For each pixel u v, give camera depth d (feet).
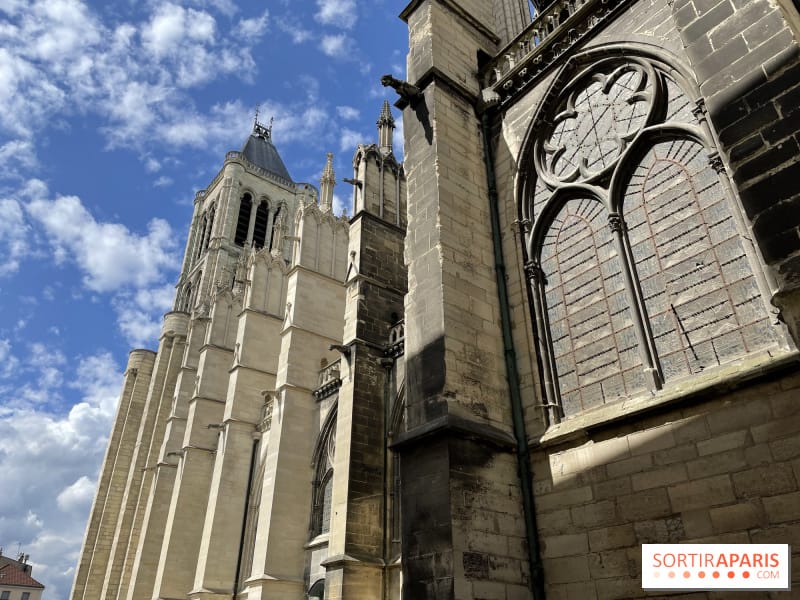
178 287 290.97
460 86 62.69
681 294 41.55
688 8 37.37
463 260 52.01
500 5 78.38
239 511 128.98
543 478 43.45
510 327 51.57
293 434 111.65
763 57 32.50
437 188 53.98
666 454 36.81
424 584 38.63
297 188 311.88
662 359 41.22
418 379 47.11
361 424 85.87
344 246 141.90
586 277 48.52
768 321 36.27
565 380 47.09
